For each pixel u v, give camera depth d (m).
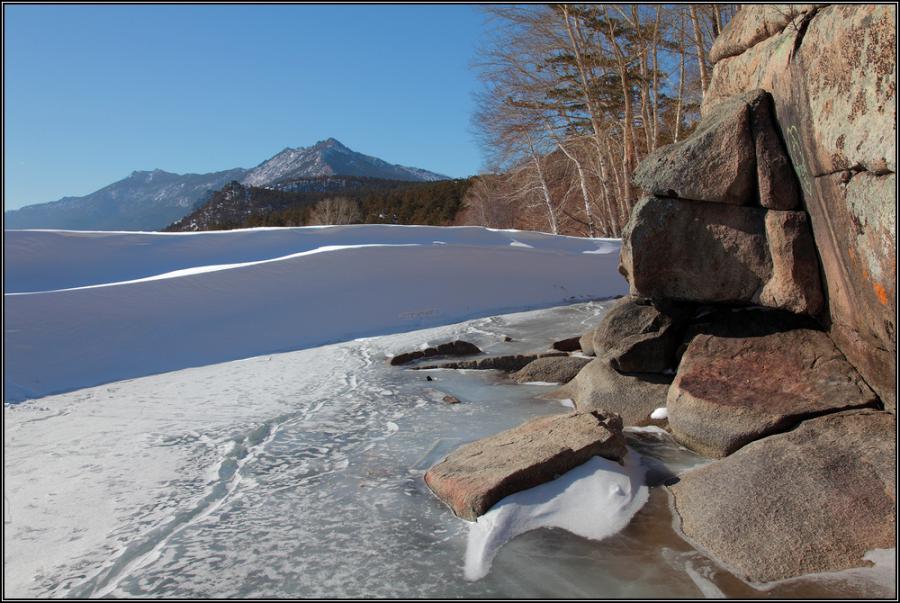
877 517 3.51
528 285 15.50
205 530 4.01
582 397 6.52
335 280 12.59
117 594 3.31
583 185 29.00
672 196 5.86
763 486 3.89
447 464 4.75
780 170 5.32
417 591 3.28
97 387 8.25
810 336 5.30
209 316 10.66
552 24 24.97
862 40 3.91
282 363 9.51
